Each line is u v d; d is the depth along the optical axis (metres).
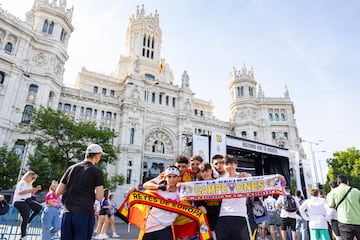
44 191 33.25
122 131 47.81
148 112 52.81
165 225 5.29
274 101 63.47
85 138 30.75
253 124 60.56
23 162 30.97
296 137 61.16
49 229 9.09
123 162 45.56
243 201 5.83
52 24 45.06
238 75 68.31
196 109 69.38
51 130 27.97
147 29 70.00
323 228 9.30
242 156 29.56
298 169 29.59
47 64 41.59
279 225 14.13
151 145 51.44
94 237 14.55
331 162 55.56
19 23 39.47
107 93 55.88
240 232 5.37
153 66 65.62
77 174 5.46
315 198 9.75
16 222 10.95
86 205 5.23
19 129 35.97
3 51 36.75
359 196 7.50
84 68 55.12
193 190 5.91
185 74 62.22
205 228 5.55
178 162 6.55
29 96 38.41
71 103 46.09
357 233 7.23
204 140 23.23
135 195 5.60
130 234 17.97
